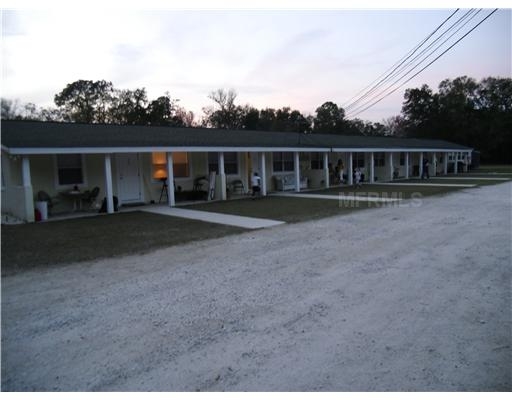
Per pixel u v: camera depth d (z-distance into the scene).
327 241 6.52
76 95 43.97
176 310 3.60
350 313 3.44
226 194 15.33
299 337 2.99
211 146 13.68
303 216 9.55
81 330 3.20
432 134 50.31
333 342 2.89
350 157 20.48
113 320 3.39
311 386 2.33
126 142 11.84
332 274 4.61
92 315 3.52
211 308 3.63
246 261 5.32
